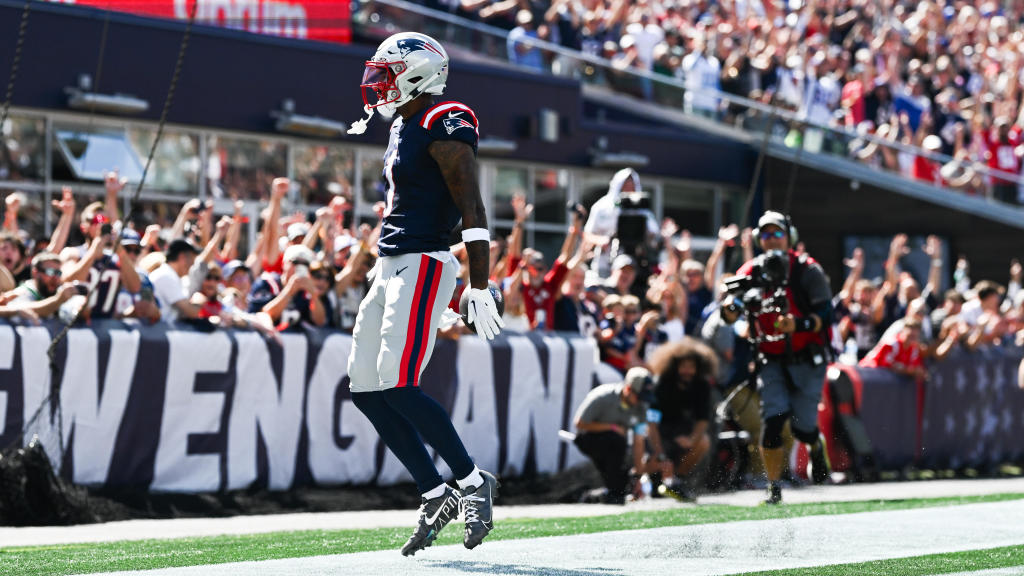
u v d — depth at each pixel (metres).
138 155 48.94
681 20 69.12
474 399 32.72
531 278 35.78
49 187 46.50
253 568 15.04
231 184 51.97
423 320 15.70
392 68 15.98
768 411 27.53
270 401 29.36
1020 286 66.00
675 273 38.75
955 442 42.59
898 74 70.06
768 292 27.00
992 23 81.00
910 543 18.16
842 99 69.50
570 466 35.22
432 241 15.83
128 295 28.61
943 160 67.31
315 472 30.14
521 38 61.44
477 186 15.71
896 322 42.91
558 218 63.91
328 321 31.20
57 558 17.00
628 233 37.88
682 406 33.84
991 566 16.02
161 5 49.22
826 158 68.12
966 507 23.69
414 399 15.63
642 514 23.39
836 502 27.19
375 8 56.34
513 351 33.75
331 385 30.48
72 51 46.34
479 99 58.81
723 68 66.81
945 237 67.00
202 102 49.91
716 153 68.44
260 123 51.69
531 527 20.70
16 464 24.33
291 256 30.25
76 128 47.22
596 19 66.19
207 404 28.30
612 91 64.62
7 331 25.61
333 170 55.53
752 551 17.02
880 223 67.50
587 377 35.78
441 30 58.81
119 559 16.66
